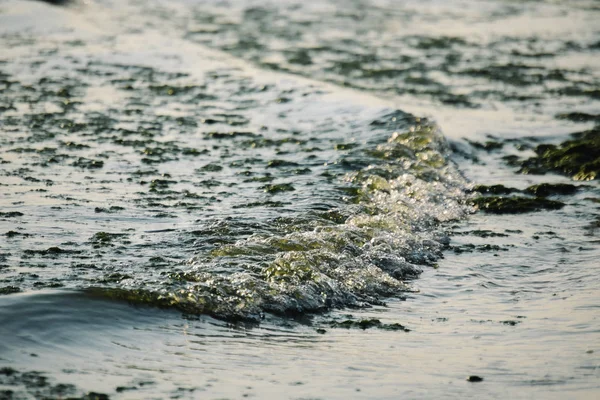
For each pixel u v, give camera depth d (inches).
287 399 806.5
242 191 1572.3
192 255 1214.9
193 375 844.6
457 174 1803.6
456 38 3474.4
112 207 1433.3
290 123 2090.3
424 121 2066.9
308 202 1505.9
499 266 1300.4
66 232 1290.6
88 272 1115.3
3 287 1027.3
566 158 1887.3
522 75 2819.9
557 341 1002.7
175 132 1985.7
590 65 2984.7
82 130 1951.3
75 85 2372.0
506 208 1601.9
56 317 928.3
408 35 3545.8
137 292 1024.2
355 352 948.6
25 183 1536.7
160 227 1341.0
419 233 1421.0
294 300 1090.7
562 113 2327.8
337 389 839.7
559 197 1686.8
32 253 1184.2
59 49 2780.5
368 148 1868.8
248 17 3951.8
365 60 3061.0
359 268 1226.6
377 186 1635.1
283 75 2608.3
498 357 948.6
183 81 2490.2
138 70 2593.5
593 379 892.6
